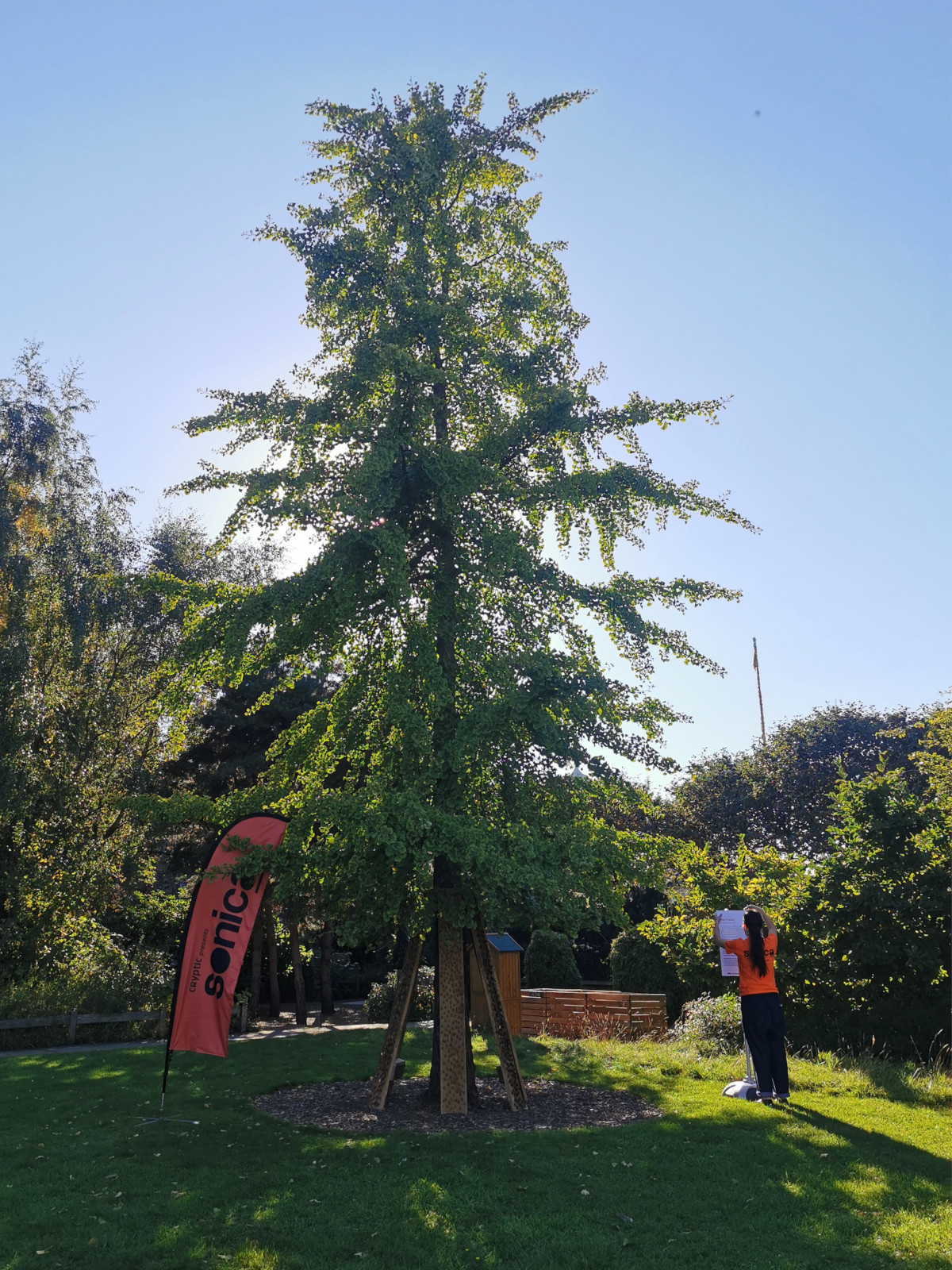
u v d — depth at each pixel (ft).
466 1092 30.94
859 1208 20.07
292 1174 22.95
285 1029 69.46
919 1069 35.58
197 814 34.32
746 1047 31.89
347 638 35.04
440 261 35.70
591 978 109.91
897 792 43.39
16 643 66.69
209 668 34.68
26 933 66.28
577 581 34.42
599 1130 27.07
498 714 30.22
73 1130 28.12
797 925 42.60
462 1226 19.30
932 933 40.24
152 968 65.10
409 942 33.60
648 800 33.81
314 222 34.63
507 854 29.30
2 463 72.95
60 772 69.67
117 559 73.77
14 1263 17.62
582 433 34.78
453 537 35.19
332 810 28.60
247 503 33.55
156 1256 17.98
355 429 32.63
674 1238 18.63
